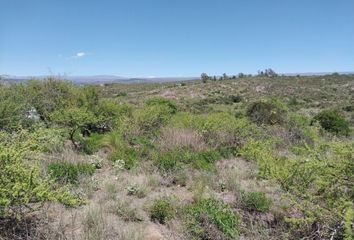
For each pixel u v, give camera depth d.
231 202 5.96
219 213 4.98
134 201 5.98
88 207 5.30
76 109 10.57
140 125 11.88
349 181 4.14
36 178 4.56
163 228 4.98
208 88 69.75
